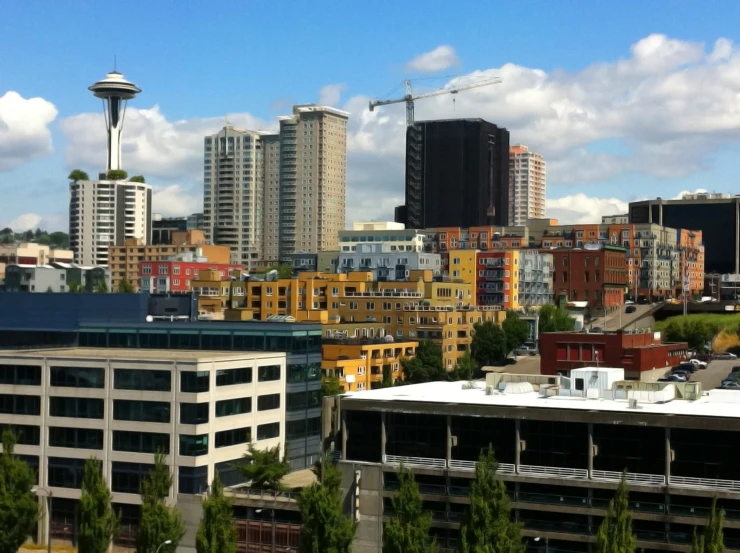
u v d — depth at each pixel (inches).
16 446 4753.9
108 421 4581.7
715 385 6742.1
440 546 3740.2
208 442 4488.2
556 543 3599.9
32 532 4650.6
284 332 5054.1
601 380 4042.8
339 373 7362.2
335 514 3331.7
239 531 4097.0
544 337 6353.3
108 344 5398.6
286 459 4335.6
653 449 3521.2
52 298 5644.7
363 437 4005.9
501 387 4175.7
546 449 3681.1
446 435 3823.8
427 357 7824.8
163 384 4495.6
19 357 4776.1
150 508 3538.4
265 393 4852.4
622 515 2898.6
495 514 3107.8
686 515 3408.0
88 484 3713.1
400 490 3235.7
